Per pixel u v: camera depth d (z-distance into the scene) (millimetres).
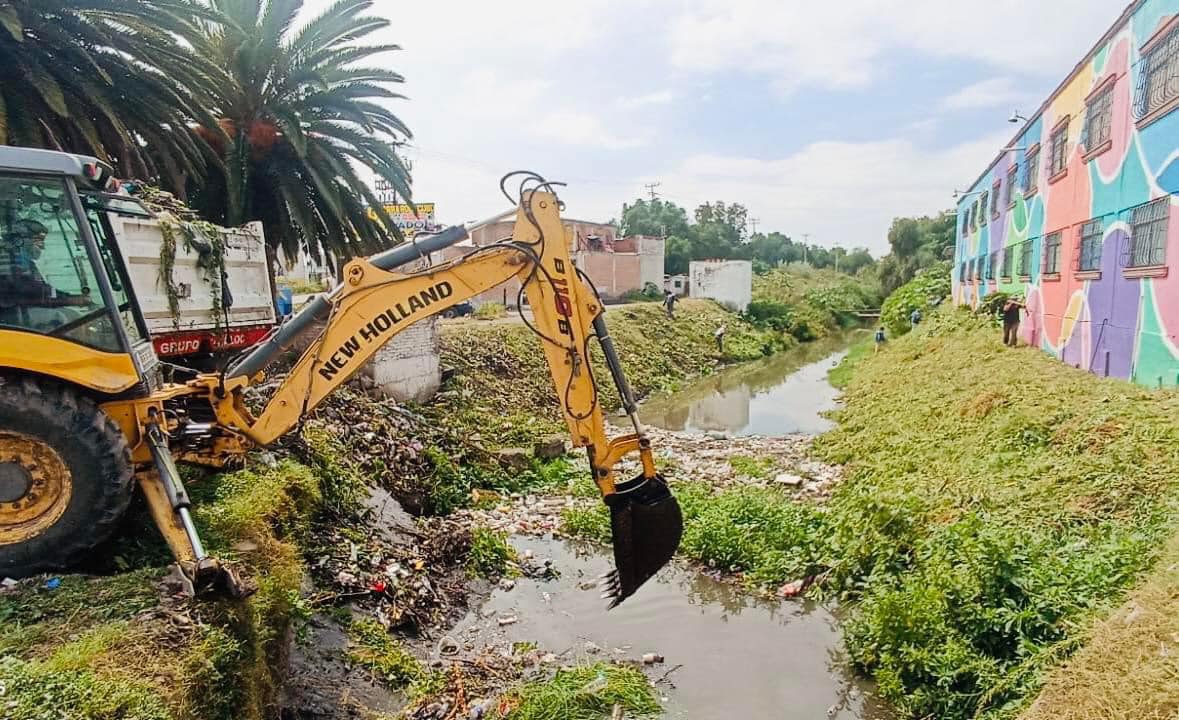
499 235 27625
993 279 23984
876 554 7379
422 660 6176
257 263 10508
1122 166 12211
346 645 5930
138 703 3092
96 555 4684
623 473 11953
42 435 4191
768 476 11812
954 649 5293
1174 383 9969
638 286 45375
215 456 5711
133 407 4793
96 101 10812
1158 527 5668
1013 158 20891
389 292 4961
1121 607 4562
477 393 15648
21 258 4383
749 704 5684
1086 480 7059
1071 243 14906
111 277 5520
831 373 26688
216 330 9180
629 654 6480
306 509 7000
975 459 9047
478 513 10062
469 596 7527
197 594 4043
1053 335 16047
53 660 3320
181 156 12969
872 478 10086
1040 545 5918
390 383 13125
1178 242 10000
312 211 15797
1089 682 3936
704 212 86812
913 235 61219
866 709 5602
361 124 16453
